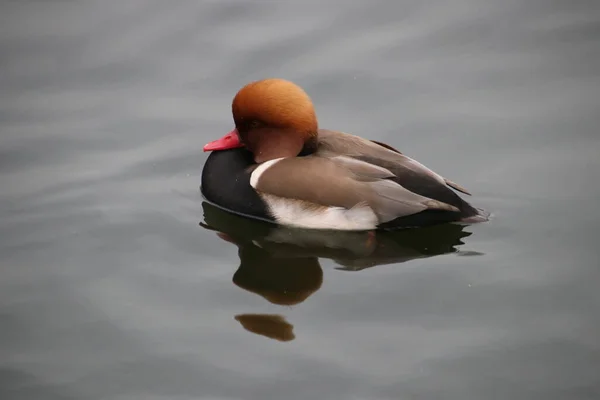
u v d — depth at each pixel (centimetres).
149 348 974
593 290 1033
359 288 1060
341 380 916
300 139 1193
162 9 1672
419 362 934
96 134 1395
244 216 1215
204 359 955
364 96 1456
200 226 1199
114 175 1309
